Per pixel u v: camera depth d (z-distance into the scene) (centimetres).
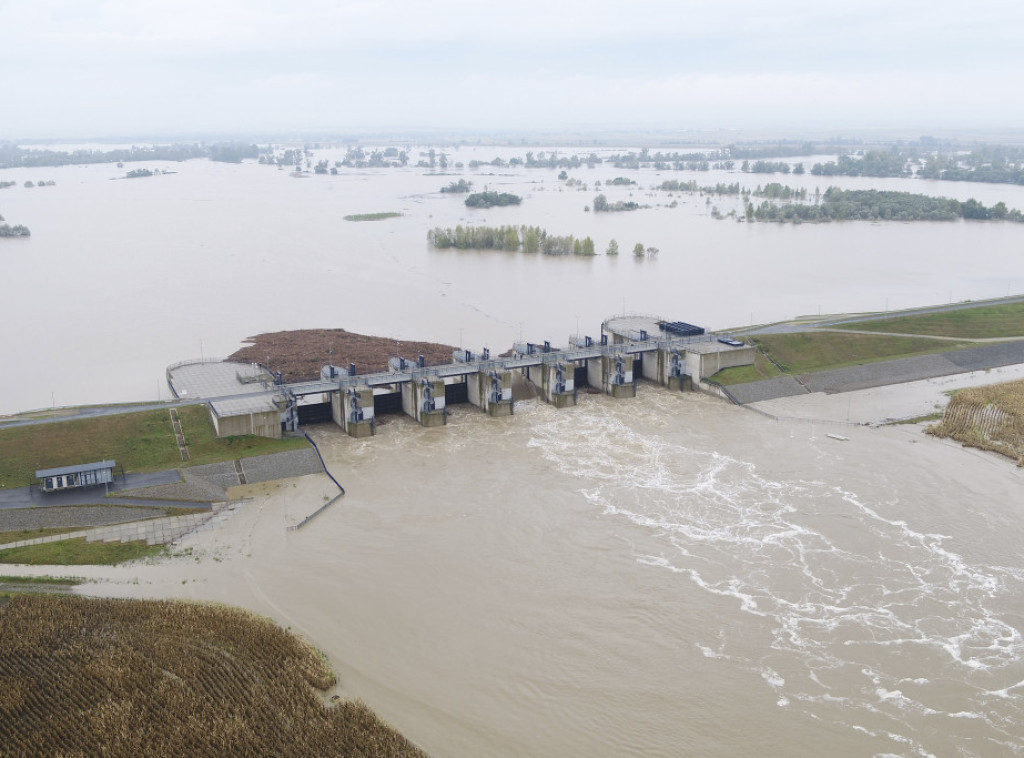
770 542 11994
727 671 9369
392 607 10444
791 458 14938
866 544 11944
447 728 8500
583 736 8462
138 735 7962
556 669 9388
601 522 12550
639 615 10325
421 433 16212
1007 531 12312
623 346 19112
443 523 12519
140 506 12594
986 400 17338
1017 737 8469
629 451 15262
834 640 9888
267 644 9394
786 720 8681
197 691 8606
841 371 19688
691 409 17750
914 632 10038
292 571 11219
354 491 13575
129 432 14288
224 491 13350
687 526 12431
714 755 8250
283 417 15362
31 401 17875
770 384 18788
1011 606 10531
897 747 8344
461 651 9662
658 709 8825
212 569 11238
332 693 8912
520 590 10819
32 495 12569
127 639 9406
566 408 17812
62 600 10144
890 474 14225
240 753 7825
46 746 7850
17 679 8706
